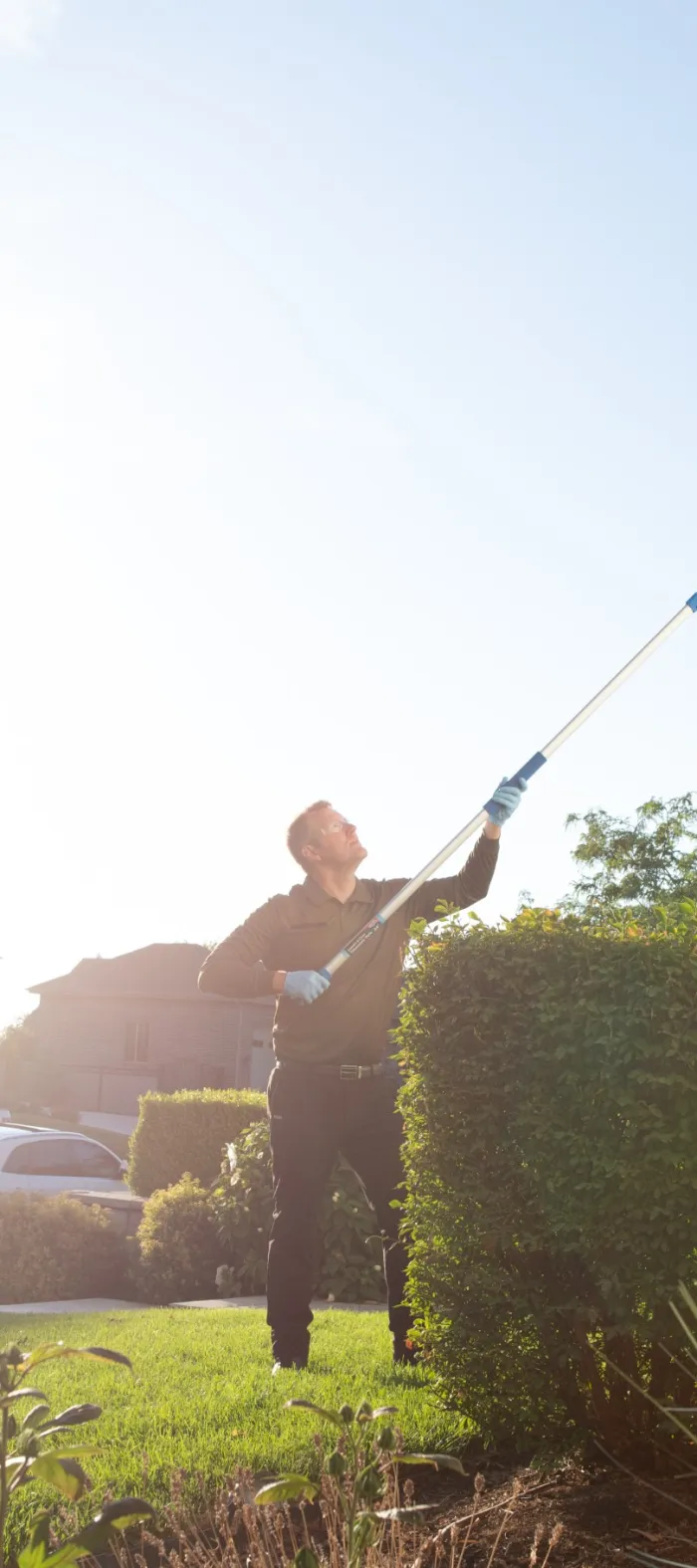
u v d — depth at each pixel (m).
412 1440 4.00
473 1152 4.21
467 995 4.21
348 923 5.49
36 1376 5.04
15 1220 10.80
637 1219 3.82
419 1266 4.36
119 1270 11.22
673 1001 3.81
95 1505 3.32
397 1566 2.65
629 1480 3.77
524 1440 4.11
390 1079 5.43
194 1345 5.94
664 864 28.48
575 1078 3.93
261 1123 10.98
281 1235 5.39
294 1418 4.23
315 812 5.50
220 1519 2.96
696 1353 3.79
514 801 5.53
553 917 4.21
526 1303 4.05
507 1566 3.18
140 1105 14.79
